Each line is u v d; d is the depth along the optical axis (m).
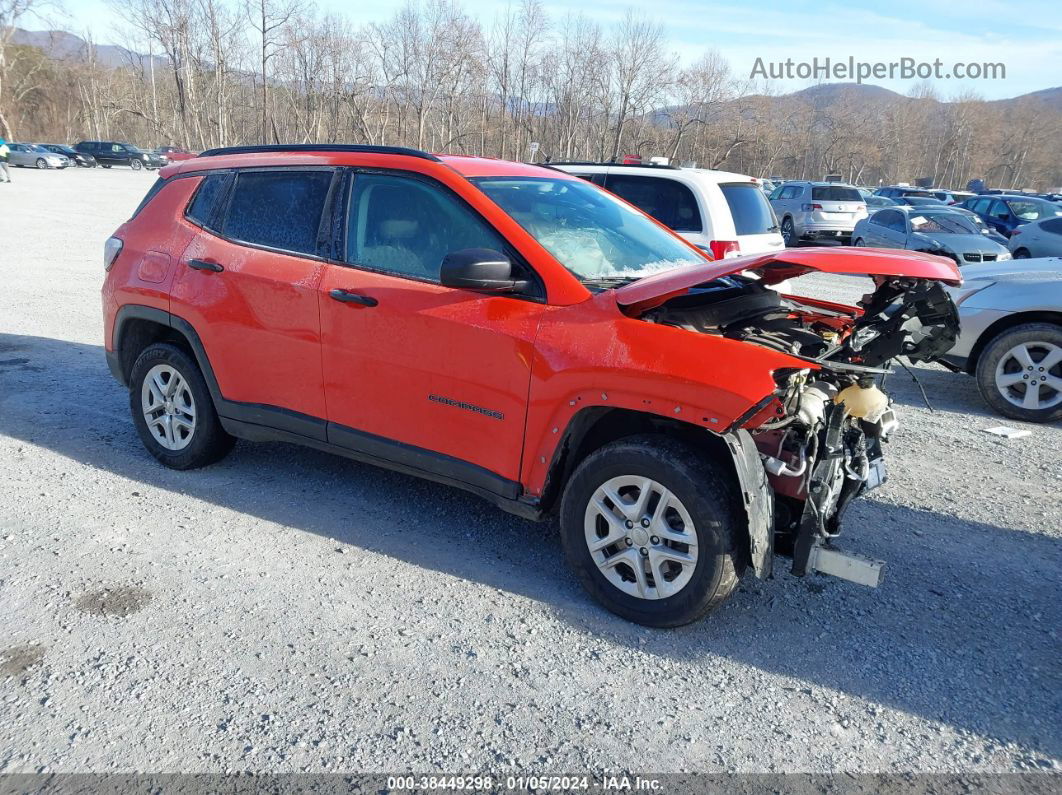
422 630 3.29
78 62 94.94
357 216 4.04
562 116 50.31
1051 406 6.42
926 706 2.95
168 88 66.94
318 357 4.05
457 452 3.72
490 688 2.95
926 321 3.65
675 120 52.25
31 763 2.50
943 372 8.23
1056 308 6.29
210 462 4.82
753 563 3.09
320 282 4.01
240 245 4.39
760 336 3.54
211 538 3.97
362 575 3.70
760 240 8.48
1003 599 3.72
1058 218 16.30
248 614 3.34
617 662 3.13
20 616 3.25
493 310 3.54
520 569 3.81
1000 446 5.91
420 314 3.69
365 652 3.12
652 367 3.13
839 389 3.64
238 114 55.78
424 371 3.71
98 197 26.53
